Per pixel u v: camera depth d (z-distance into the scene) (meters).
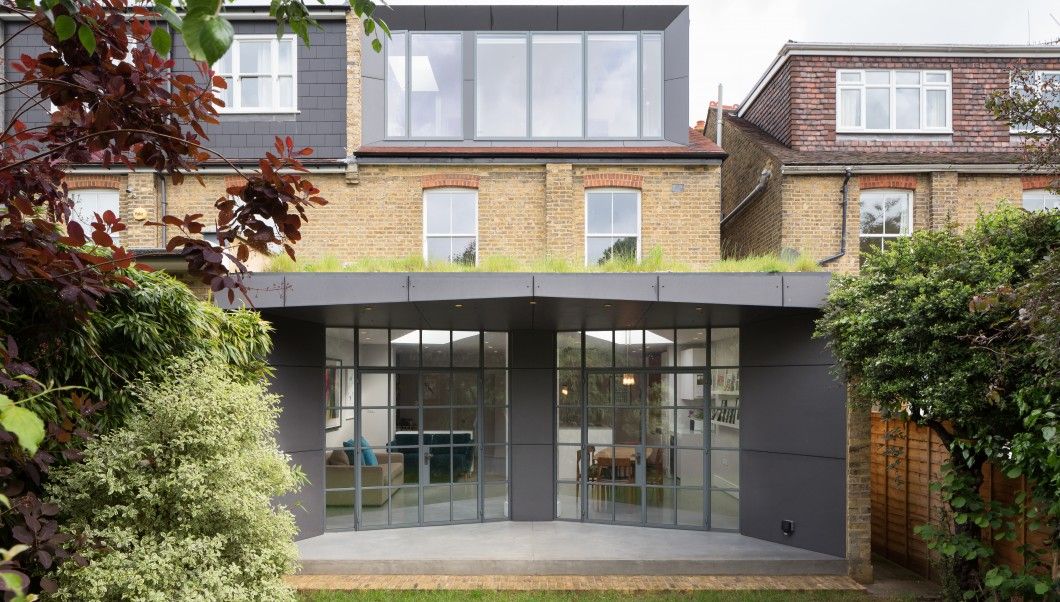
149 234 10.52
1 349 2.83
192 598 4.14
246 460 4.70
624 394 10.43
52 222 3.39
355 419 10.03
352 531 9.78
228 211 3.07
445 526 10.12
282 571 5.17
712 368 9.96
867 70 11.64
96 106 2.92
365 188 10.84
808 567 8.02
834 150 11.46
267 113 10.86
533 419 10.48
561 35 11.28
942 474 7.18
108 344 4.59
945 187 10.74
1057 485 4.55
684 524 9.91
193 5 1.37
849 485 7.98
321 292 7.70
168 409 4.34
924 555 7.86
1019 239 5.86
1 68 10.16
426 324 10.04
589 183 10.81
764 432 9.15
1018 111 4.71
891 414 6.75
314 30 10.93
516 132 11.18
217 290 3.04
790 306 7.84
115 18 2.87
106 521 4.16
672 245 10.79
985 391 5.48
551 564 8.12
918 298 5.83
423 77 11.22
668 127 11.15
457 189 10.93
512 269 8.55
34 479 3.03
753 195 12.00
